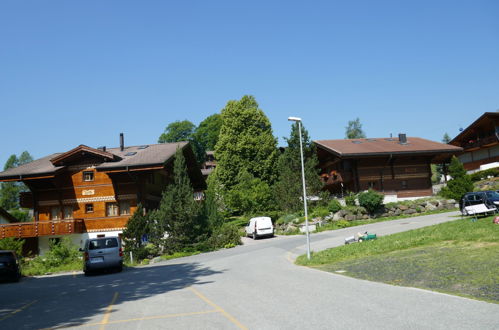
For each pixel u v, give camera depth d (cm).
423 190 4247
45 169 3416
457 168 3528
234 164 5300
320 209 3656
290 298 925
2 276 1919
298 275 1344
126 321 791
